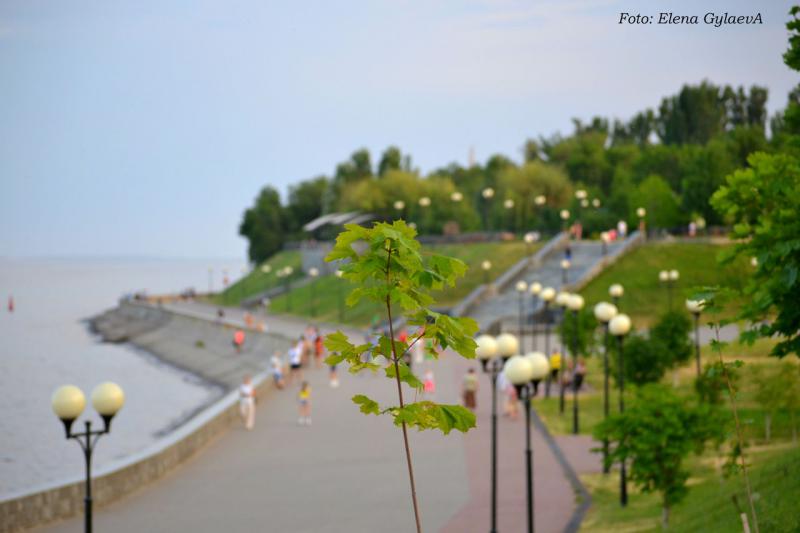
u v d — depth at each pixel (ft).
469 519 63.87
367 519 63.82
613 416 61.36
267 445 89.76
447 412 23.36
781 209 45.11
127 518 64.54
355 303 22.67
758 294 43.50
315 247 364.38
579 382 121.39
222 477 76.79
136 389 193.67
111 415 49.55
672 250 228.02
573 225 296.51
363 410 23.41
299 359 138.31
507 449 87.66
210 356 237.04
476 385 108.99
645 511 64.90
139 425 142.51
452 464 81.20
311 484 74.02
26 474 104.37
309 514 65.16
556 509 66.49
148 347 283.79
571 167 359.87
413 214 368.27
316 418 104.42
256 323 268.62
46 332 352.49
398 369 23.13
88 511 49.24
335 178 446.19
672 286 210.38
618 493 71.51
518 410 109.29
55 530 61.46
